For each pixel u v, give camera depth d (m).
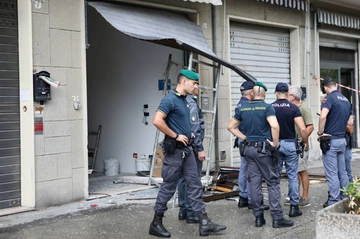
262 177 5.97
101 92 10.34
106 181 8.95
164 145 5.41
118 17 7.55
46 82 6.71
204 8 9.45
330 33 12.80
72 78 7.16
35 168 6.70
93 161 10.27
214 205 7.09
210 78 9.50
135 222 6.15
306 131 6.33
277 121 6.26
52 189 6.90
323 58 13.16
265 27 11.17
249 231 5.75
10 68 6.69
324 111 6.62
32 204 6.68
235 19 10.16
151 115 9.55
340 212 5.03
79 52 7.26
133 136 9.84
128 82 9.91
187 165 5.48
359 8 13.41
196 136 5.93
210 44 9.57
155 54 9.51
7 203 6.64
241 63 10.55
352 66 14.16
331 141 6.66
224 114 9.78
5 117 6.62
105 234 5.64
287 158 6.38
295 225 5.99
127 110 9.93
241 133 6.17
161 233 5.50
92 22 10.39
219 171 8.88
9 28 6.68
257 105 5.83
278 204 5.87
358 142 14.23
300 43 11.80
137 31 7.36
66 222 6.14
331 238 4.55
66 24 7.09
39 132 6.73
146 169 9.37
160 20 8.40
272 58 11.37
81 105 7.26
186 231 5.75
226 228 5.86
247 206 6.93
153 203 7.18
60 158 6.99
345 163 7.17
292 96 6.68
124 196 7.68
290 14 11.50
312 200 7.40
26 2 6.63
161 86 9.40
